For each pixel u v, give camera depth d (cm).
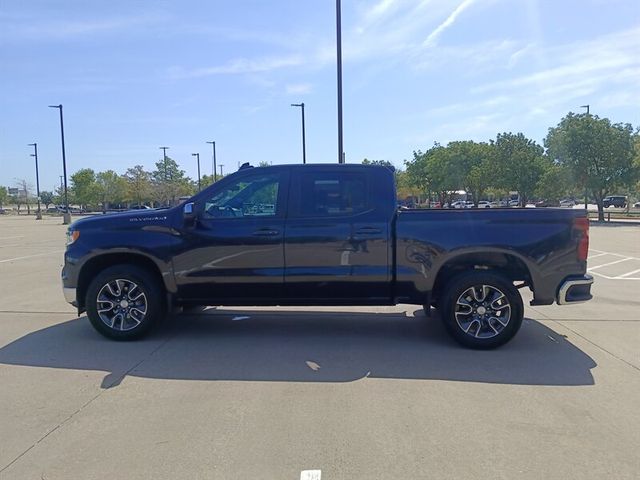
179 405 457
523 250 620
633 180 3884
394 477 342
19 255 1706
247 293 650
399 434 402
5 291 1002
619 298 936
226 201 654
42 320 765
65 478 343
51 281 1129
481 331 627
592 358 592
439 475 344
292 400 468
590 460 364
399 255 632
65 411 445
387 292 642
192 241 643
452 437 397
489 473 347
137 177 6838
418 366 565
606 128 3853
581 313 820
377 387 501
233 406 455
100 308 652
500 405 458
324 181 648
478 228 624
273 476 343
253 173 655
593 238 2364
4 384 507
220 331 708
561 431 407
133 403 461
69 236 666
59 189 10431
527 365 568
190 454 371
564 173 4012
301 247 636
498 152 4462
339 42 1622
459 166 5022
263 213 648
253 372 544
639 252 1758
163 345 640
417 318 787
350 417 432
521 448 380
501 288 620
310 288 643
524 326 738
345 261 636
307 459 364
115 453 373
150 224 648
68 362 574
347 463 359
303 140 2727
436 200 6366
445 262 631
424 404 459
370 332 706
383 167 652
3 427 415
